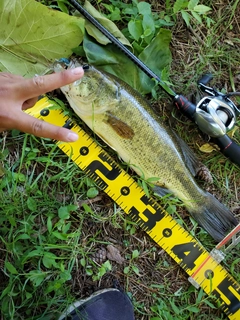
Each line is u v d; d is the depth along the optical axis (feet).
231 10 1.83
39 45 1.53
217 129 1.56
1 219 1.48
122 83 1.54
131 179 1.65
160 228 1.65
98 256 1.61
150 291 1.64
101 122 1.55
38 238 1.52
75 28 1.50
